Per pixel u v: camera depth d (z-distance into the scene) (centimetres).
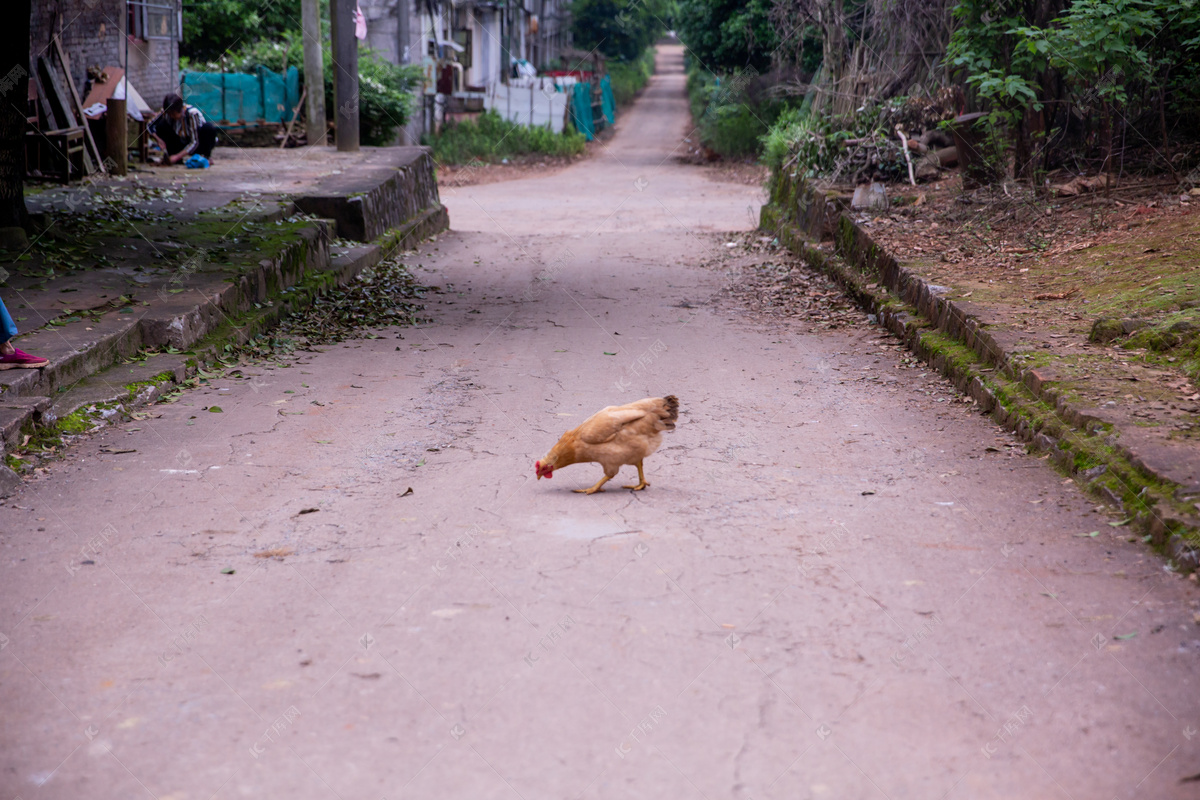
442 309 1373
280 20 3644
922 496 609
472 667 410
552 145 4206
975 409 807
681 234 2314
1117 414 648
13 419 679
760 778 341
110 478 655
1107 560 502
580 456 620
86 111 2009
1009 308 965
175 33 2641
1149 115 1552
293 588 486
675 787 336
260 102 3044
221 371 966
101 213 1485
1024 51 1512
